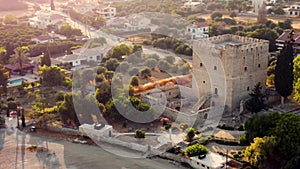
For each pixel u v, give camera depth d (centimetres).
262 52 11794
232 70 11181
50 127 11106
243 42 12294
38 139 10562
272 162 8750
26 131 11075
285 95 11575
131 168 8956
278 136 8775
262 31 17975
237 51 11088
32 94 13688
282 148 8631
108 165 9100
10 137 10694
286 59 11319
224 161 8894
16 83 15188
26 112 12344
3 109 12500
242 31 19462
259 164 8519
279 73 11475
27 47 18612
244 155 9044
